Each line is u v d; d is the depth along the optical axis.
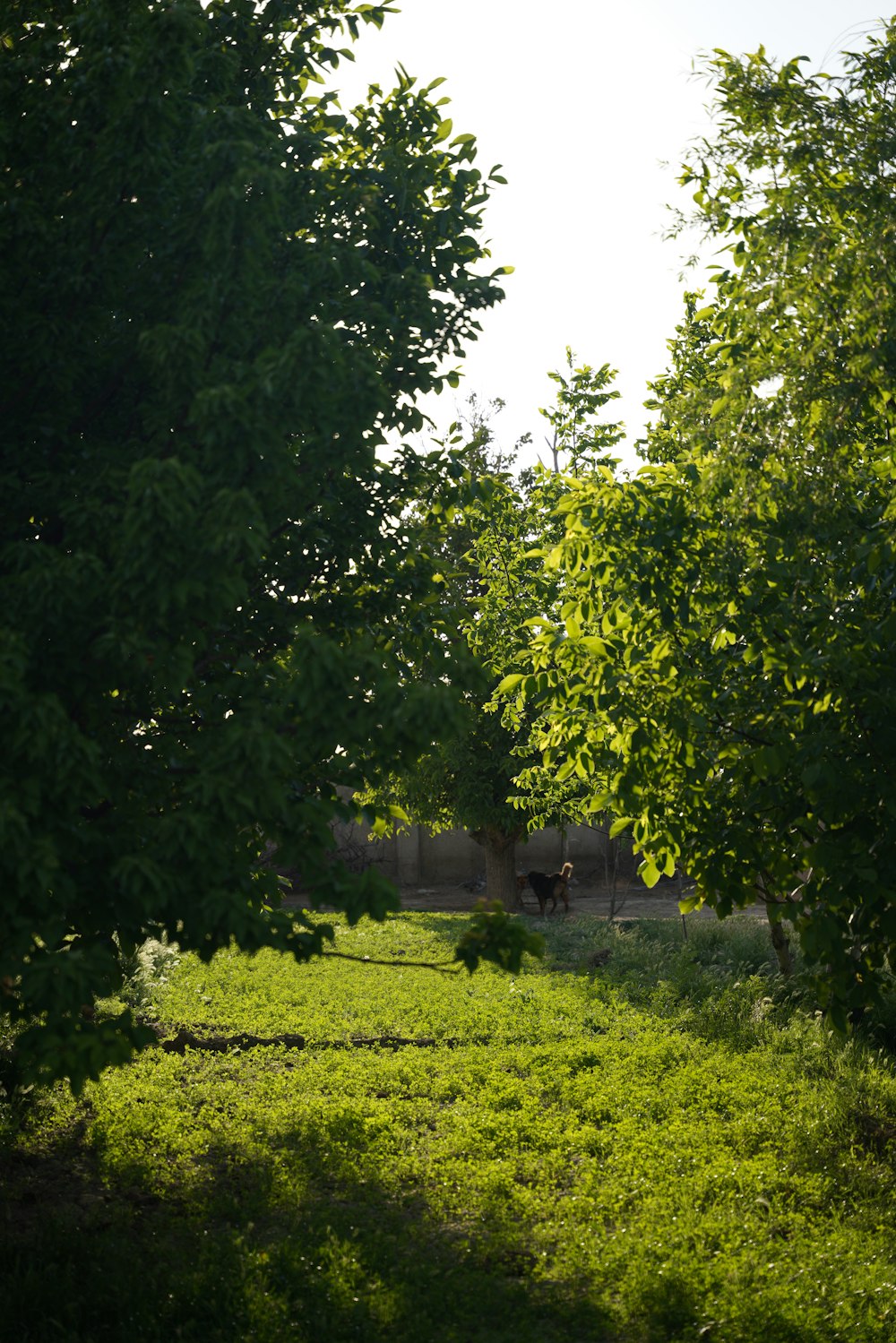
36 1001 4.73
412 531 7.98
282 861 5.53
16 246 5.89
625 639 8.28
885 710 7.16
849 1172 8.09
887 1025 11.59
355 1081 10.64
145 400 6.46
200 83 6.80
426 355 7.30
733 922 21.19
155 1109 9.45
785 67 8.05
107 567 5.60
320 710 5.41
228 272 5.71
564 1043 12.02
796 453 7.52
